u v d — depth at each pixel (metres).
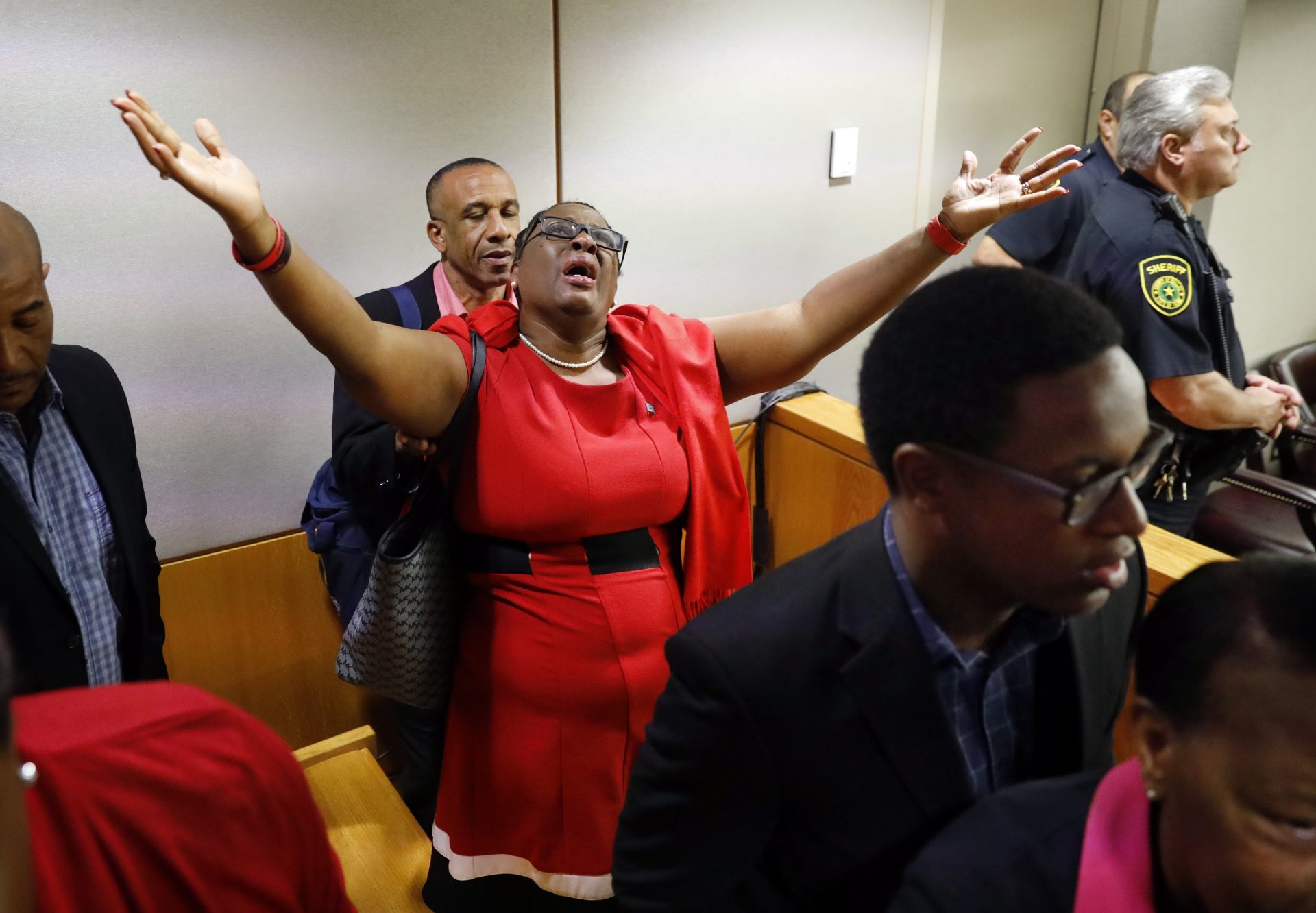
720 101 2.73
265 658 2.44
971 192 1.67
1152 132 2.34
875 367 0.81
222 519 2.32
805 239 3.03
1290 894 0.62
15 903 0.54
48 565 1.41
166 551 2.27
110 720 0.73
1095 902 0.67
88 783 0.69
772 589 0.93
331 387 2.37
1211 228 3.66
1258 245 3.85
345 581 2.02
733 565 1.77
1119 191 2.41
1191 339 2.27
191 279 2.14
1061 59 3.47
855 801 0.88
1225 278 2.41
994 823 0.75
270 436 2.32
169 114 2.04
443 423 1.57
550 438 1.56
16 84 1.89
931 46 3.04
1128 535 0.76
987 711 0.90
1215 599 0.64
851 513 2.73
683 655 0.92
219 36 2.05
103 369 1.60
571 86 2.50
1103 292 2.34
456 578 1.68
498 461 1.57
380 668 1.67
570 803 1.64
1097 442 0.73
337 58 2.19
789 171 2.92
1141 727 0.67
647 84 2.61
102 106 1.97
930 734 0.85
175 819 0.72
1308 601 0.61
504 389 1.58
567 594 1.60
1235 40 3.35
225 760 0.75
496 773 1.66
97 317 2.07
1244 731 0.60
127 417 1.62
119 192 2.03
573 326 1.60
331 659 2.52
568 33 2.45
